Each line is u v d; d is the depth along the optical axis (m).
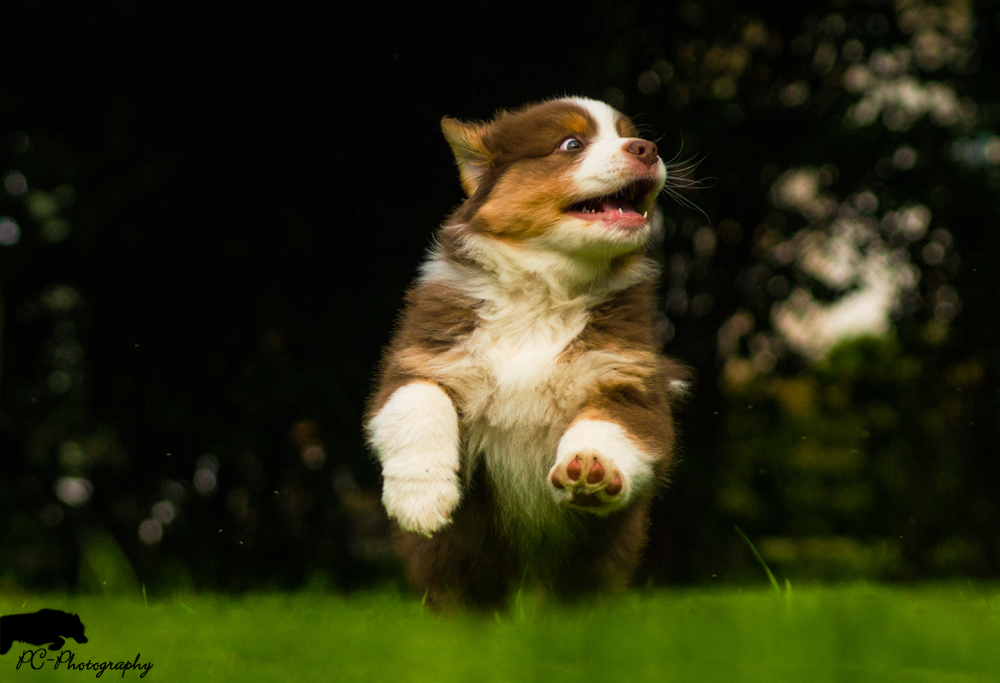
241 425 9.77
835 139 11.27
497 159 5.25
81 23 9.16
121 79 9.39
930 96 11.86
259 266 9.75
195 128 9.53
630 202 5.12
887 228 12.06
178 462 9.88
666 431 4.61
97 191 9.10
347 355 9.90
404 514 4.30
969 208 11.74
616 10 11.06
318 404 9.78
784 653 2.80
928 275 12.33
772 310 12.39
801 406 14.05
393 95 9.93
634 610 4.16
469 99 10.24
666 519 11.42
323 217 9.98
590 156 4.93
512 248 4.97
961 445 13.23
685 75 11.43
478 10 10.14
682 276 12.23
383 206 10.03
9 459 9.82
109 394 9.73
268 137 9.65
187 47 9.34
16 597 7.11
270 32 9.43
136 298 9.70
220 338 9.80
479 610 5.08
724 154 11.13
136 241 9.46
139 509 9.96
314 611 4.96
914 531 13.20
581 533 4.94
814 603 4.11
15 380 9.71
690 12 11.27
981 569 12.97
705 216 11.40
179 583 8.59
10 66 9.28
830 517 13.94
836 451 14.02
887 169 11.69
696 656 2.79
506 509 4.92
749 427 13.32
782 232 11.87
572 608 4.78
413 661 2.86
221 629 3.62
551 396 4.77
